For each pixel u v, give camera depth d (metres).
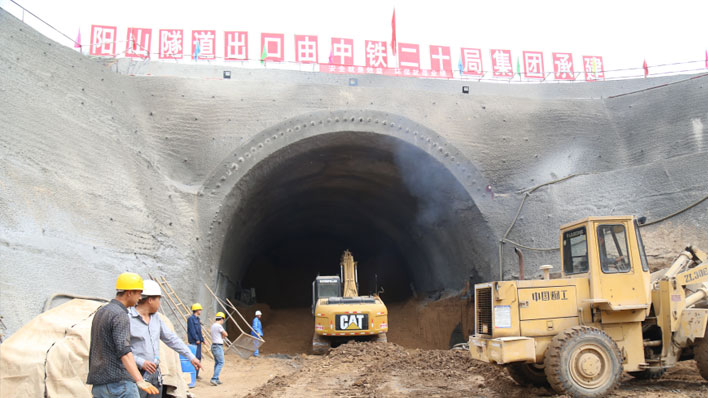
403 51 21.14
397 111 18.36
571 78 22.08
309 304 32.88
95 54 19.36
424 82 20.27
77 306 7.57
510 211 17.97
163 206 15.49
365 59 20.86
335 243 34.94
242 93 18.03
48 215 10.81
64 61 14.29
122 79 17.17
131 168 14.86
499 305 7.50
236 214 18.03
